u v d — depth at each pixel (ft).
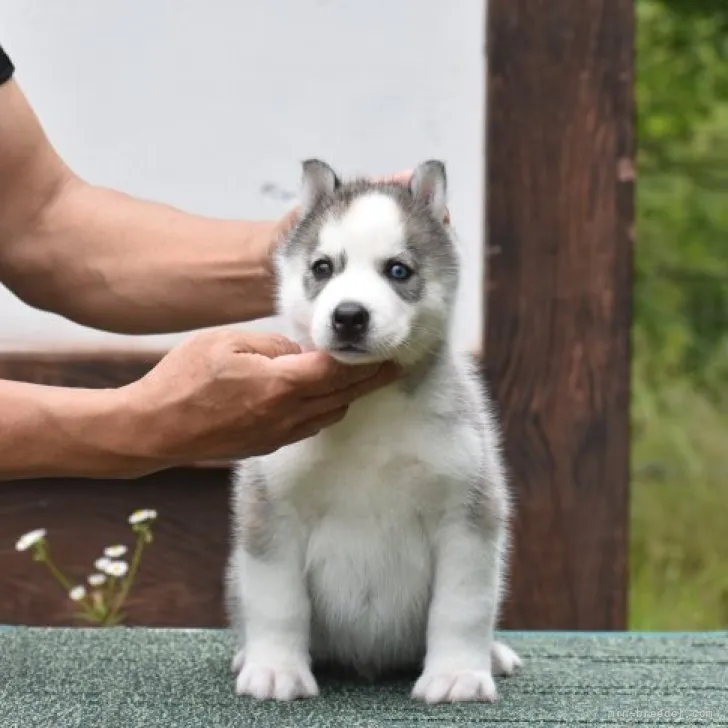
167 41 17.87
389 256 11.96
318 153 17.94
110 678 12.67
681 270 36.04
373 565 12.43
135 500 18.35
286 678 12.05
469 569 12.19
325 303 11.34
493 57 17.72
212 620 18.35
